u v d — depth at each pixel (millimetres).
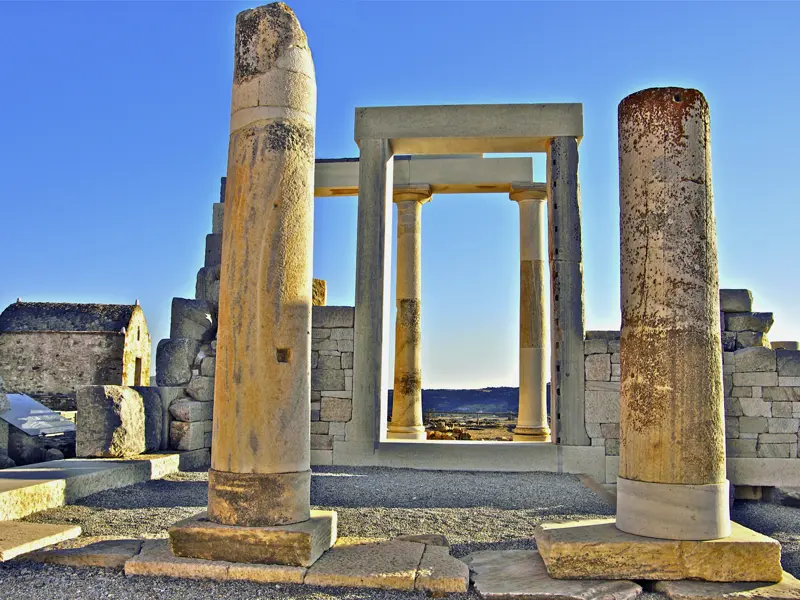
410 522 8648
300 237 6945
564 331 13562
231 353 6715
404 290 18281
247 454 6582
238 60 7125
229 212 6926
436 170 18203
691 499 6250
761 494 12688
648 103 6816
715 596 5777
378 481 11695
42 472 9891
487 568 6582
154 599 5715
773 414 12695
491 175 18031
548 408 22078
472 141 14594
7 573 6258
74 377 37156
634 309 6734
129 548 6852
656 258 6613
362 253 14172
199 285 15008
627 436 6668
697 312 6512
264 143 6863
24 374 37094
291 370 6766
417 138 14477
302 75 7109
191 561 6340
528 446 13336
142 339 40344
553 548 6242
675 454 6332
